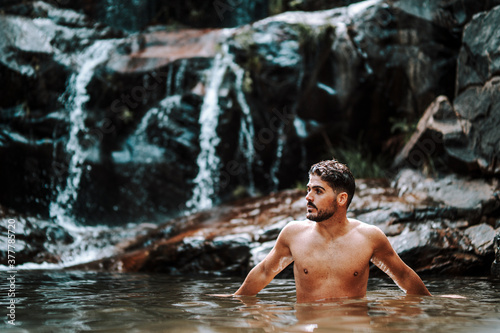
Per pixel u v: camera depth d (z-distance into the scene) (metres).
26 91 8.57
